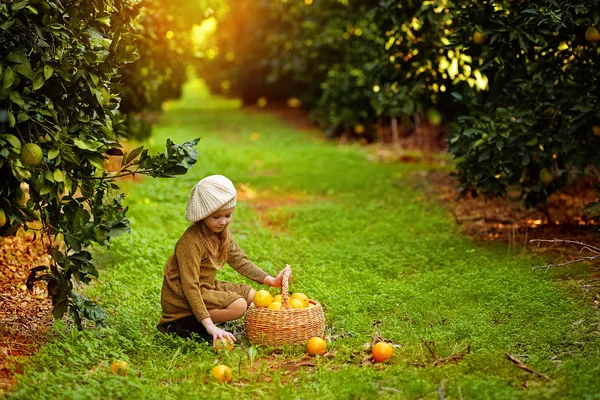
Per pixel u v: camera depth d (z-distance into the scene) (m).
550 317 5.45
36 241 7.77
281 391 4.33
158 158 5.00
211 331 5.11
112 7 5.07
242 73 27.55
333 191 11.48
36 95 4.82
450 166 13.61
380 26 9.74
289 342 5.14
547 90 7.46
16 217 4.86
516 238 8.02
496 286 6.18
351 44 16.78
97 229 4.82
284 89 27.19
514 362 4.62
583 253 7.22
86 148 4.78
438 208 9.91
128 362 4.84
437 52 8.96
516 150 7.42
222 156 14.48
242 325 5.67
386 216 9.56
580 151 7.16
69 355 4.90
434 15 8.39
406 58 9.39
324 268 7.08
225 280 6.67
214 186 5.20
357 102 17.12
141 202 10.06
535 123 7.32
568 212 9.11
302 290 6.43
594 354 4.74
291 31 22.12
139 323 5.58
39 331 5.44
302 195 11.48
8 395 4.26
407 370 4.62
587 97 7.08
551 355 4.80
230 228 8.84
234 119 23.69
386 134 17.72
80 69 4.77
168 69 11.65
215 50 26.34
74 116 4.97
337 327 5.56
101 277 6.89
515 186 7.84
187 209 5.25
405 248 7.78
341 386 4.38
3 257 7.14
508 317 5.59
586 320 5.34
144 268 7.07
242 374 4.65
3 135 4.48
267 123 22.42
